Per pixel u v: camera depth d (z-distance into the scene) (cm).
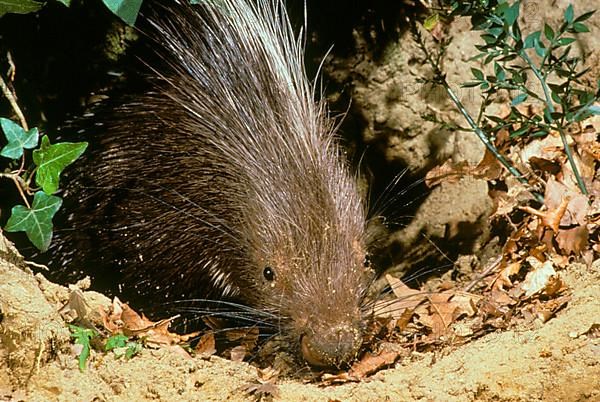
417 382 469
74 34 816
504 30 600
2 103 771
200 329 695
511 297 568
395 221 857
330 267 555
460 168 772
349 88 855
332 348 518
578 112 594
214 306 667
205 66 676
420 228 846
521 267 604
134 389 448
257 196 608
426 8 806
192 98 669
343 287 547
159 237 666
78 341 454
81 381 440
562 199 600
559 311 521
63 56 824
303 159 597
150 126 680
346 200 592
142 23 730
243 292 645
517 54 606
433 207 838
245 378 477
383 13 824
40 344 437
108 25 812
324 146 623
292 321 558
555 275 563
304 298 552
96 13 806
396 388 465
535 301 550
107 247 692
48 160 495
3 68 750
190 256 660
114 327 499
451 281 743
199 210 649
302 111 626
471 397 455
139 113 690
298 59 680
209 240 650
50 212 499
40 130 827
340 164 630
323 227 568
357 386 473
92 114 731
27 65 811
